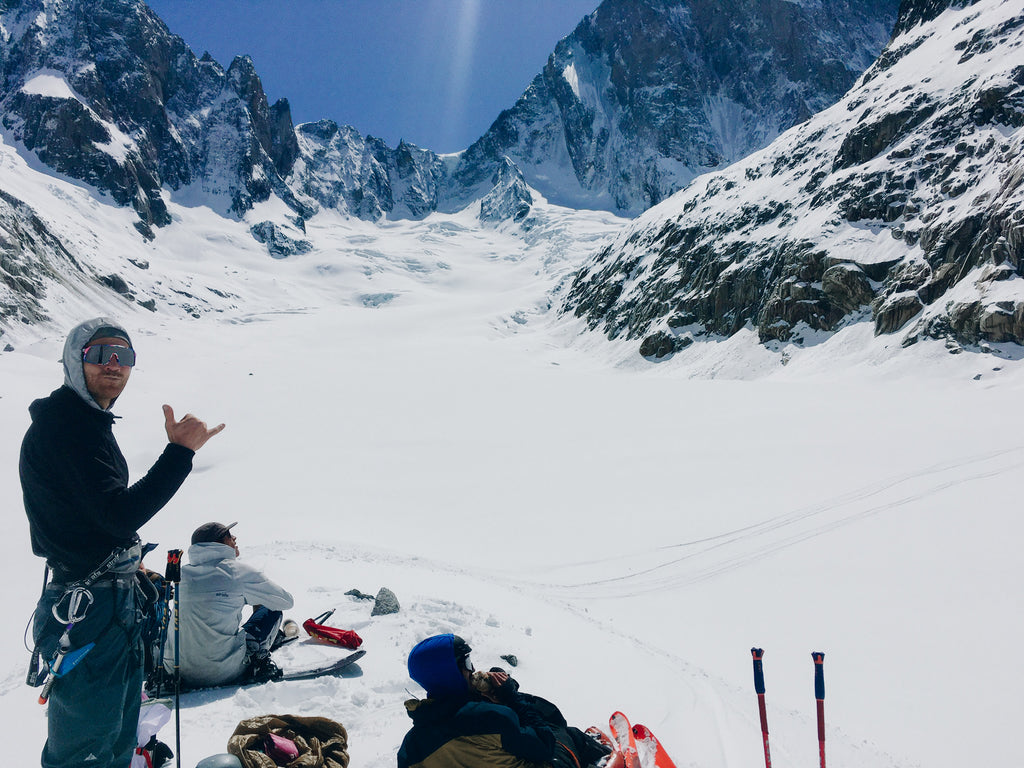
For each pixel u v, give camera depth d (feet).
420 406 216.33
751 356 252.21
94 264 430.20
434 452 155.12
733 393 190.19
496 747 13.01
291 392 243.60
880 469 98.48
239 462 155.43
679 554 77.82
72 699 10.51
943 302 196.75
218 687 20.03
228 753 14.64
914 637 51.11
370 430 185.98
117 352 10.32
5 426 166.81
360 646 24.47
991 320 175.94
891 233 238.68
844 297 235.40
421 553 81.87
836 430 128.88
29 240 376.07
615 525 91.35
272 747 15.16
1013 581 58.70
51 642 10.45
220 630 19.84
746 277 282.77
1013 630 50.44
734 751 19.80
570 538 87.81
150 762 13.57
